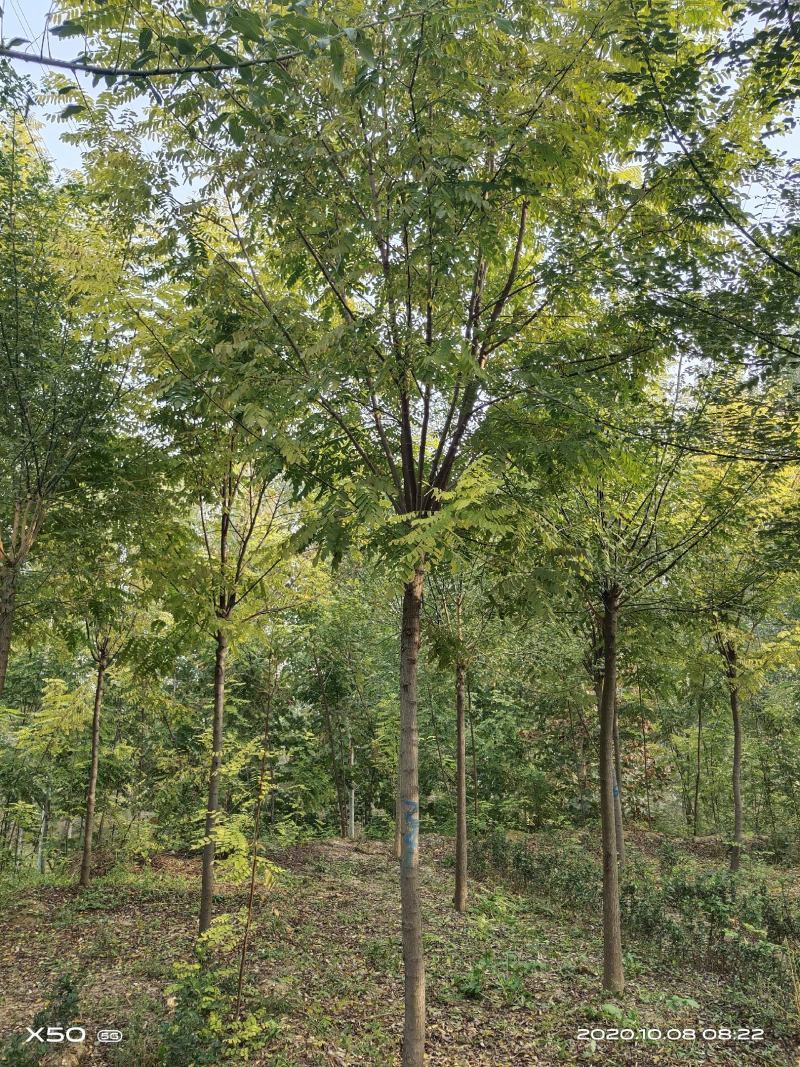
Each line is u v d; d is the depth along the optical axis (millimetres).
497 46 4340
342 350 4105
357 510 4191
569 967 7070
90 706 11547
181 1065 4539
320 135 3998
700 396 5375
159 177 4695
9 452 5406
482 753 16109
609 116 4695
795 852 14289
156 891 9906
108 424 6234
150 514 6301
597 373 5168
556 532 5633
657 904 8500
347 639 15102
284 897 9562
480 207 4004
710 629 8125
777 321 4340
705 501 6605
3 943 7391
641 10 3912
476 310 4973
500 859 12117
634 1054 5230
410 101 3896
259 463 5883
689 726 18672
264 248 5320
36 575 5875
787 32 3473
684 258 4445
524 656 10375
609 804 6742
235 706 14125
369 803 17406
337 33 1949
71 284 5434
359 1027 5516
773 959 6879
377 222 3955
